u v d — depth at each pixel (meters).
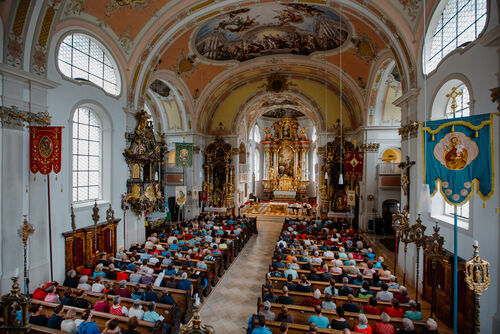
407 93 10.41
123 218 12.74
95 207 10.89
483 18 7.05
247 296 9.37
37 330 5.00
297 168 35.53
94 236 10.94
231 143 23.09
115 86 12.71
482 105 6.63
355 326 5.70
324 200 21.45
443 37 8.97
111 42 12.02
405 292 6.97
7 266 7.80
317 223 16.67
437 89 8.75
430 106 9.16
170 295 7.38
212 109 23.16
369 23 12.02
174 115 21.28
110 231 11.84
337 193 20.95
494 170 5.87
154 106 21.25
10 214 7.88
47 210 9.02
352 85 18.31
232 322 7.77
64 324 5.13
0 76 7.66
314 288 7.94
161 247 11.35
